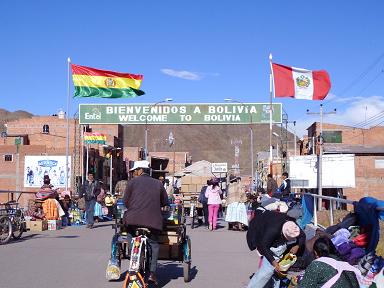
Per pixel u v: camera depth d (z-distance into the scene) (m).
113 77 29.72
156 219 8.48
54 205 20.48
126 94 29.89
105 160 65.12
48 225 19.92
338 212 15.81
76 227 21.33
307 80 25.36
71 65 29.78
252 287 6.78
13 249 13.87
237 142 66.81
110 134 80.81
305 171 31.53
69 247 14.34
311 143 61.00
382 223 9.88
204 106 39.91
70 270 10.65
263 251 6.61
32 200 20.39
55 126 76.31
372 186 60.72
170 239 9.54
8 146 63.44
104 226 21.97
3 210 15.78
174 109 40.03
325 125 69.50
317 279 5.02
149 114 40.09
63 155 59.03
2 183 63.00
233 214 20.27
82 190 21.06
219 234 18.80
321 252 5.31
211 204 20.72
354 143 68.81
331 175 31.17
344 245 6.88
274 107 39.75
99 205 24.67
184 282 9.67
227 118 39.88
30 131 77.62
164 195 8.62
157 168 94.25
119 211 9.72
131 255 7.91
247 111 39.78
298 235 6.51
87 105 40.41
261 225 6.73
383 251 8.98
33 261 11.83
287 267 6.59
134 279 7.65
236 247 14.92
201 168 47.62
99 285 9.16
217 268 11.24
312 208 16.56
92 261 11.85
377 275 6.55
